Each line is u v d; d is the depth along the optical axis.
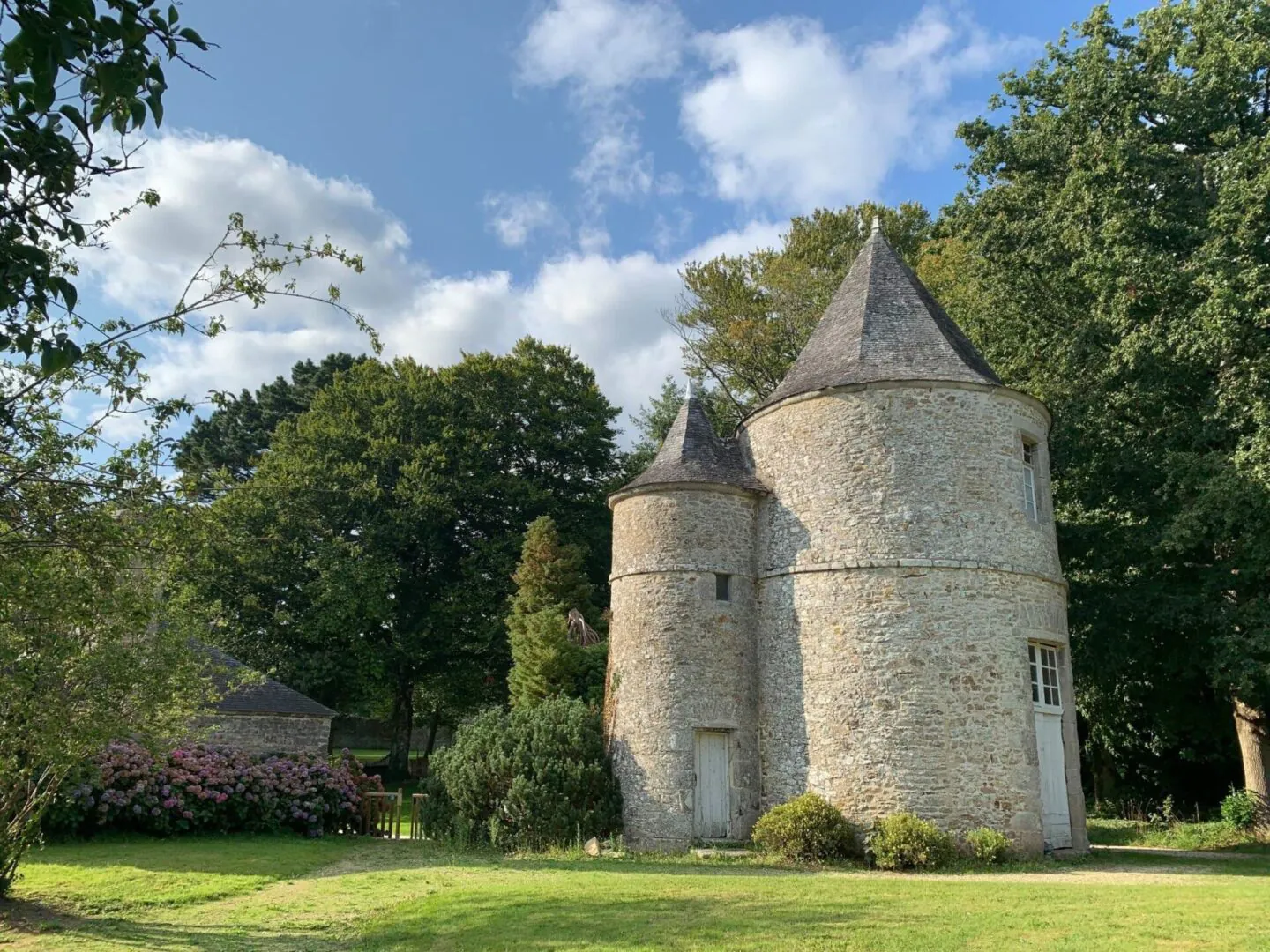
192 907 10.55
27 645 8.45
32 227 4.86
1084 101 20.36
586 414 37.69
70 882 11.91
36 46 3.82
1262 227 17.08
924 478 15.10
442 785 17.81
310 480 32.75
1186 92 19.52
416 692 39.41
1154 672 21.34
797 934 7.84
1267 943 7.02
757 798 15.67
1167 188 19.89
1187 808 23.56
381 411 34.72
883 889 10.40
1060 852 14.55
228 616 30.30
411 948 8.09
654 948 7.53
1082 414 20.16
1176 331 17.81
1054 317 22.19
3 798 10.76
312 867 13.89
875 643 14.69
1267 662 17.19
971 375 15.70
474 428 35.34
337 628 31.25
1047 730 15.15
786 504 16.38
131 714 10.09
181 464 8.30
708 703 15.77
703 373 36.56
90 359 7.27
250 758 19.64
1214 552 19.27
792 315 34.22
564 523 36.06
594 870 12.77
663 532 16.67
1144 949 6.92
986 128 22.84
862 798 14.23
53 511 6.96
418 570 35.09
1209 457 17.42
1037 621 15.11
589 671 24.53
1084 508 21.11
